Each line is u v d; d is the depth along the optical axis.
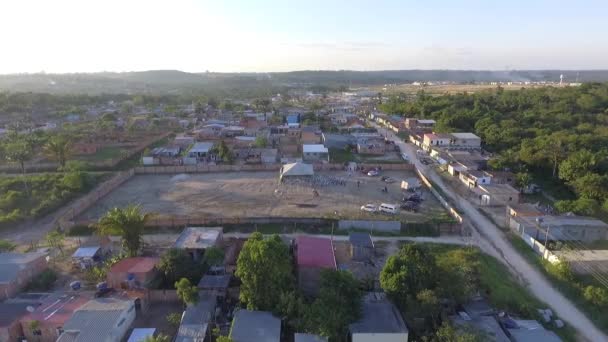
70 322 36.62
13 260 48.06
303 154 109.00
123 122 169.50
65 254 55.00
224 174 94.62
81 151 115.38
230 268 48.06
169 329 39.22
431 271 42.06
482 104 176.38
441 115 161.75
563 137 105.62
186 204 73.88
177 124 164.25
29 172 93.94
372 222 63.22
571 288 48.50
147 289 44.06
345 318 36.81
